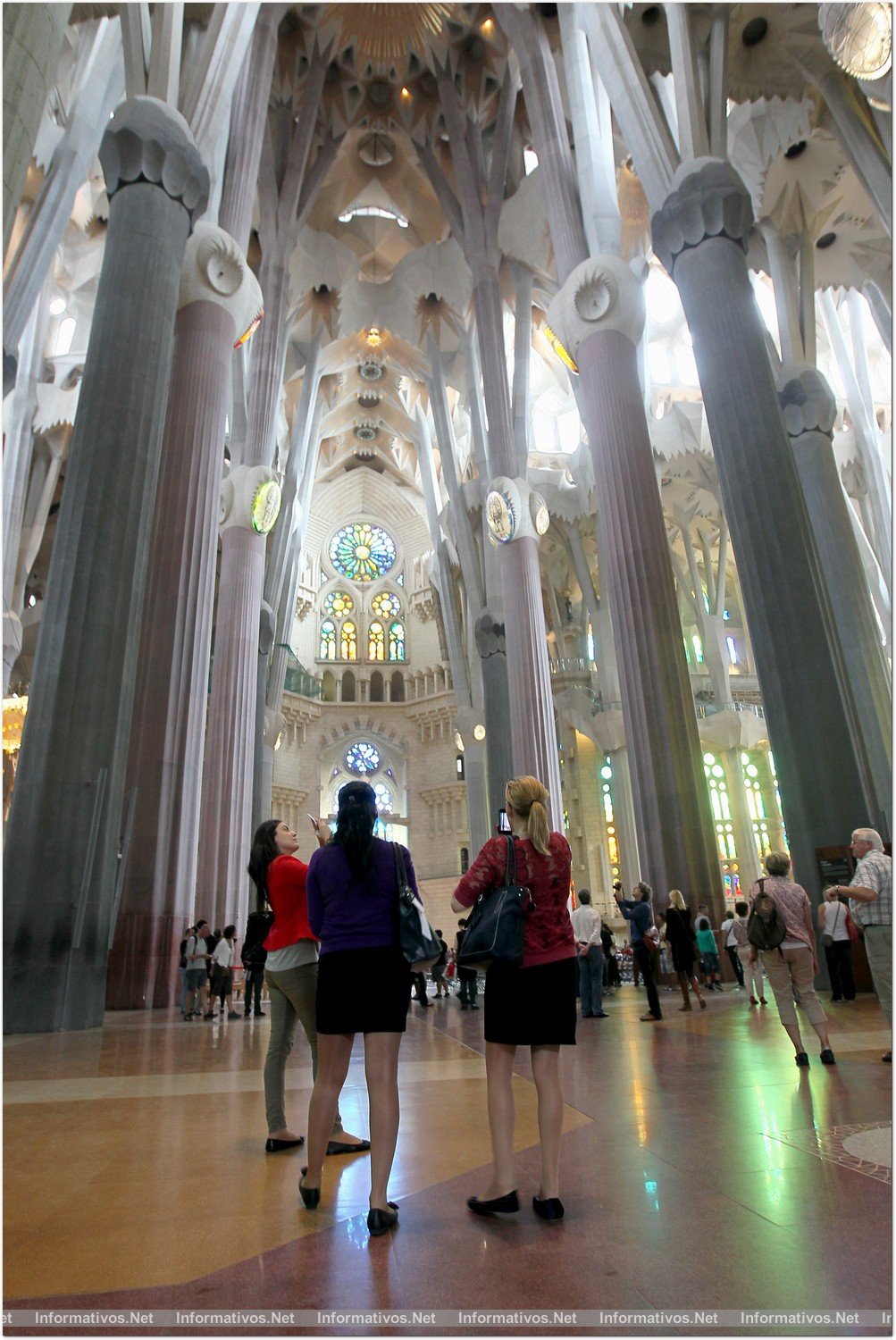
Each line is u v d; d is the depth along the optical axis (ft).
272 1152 10.89
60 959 29.01
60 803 30.25
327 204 106.93
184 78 44.80
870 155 55.36
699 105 50.70
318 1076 8.68
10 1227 7.79
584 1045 21.53
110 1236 7.47
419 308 110.83
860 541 94.53
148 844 40.65
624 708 49.90
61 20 21.95
